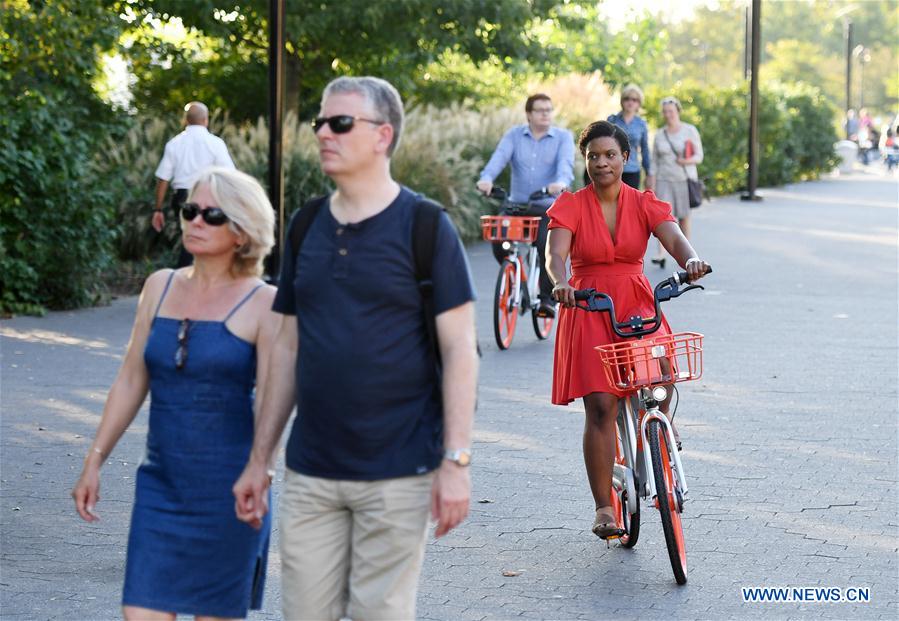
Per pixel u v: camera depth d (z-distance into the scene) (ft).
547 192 42.75
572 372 21.38
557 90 106.22
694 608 19.48
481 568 21.35
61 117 52.26
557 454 28.71
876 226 86.74
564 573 21.12
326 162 13.37
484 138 83.76
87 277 52.29
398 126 13.55
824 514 24.12
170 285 14.83
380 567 13.52
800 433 30.37
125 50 78.89
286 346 14.05
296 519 13.64
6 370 38.29
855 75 450.30
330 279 13.30
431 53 82.79
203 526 14.20
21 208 49.55
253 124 85.61
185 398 14.30
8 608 19.40
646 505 24.93
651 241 75.66
